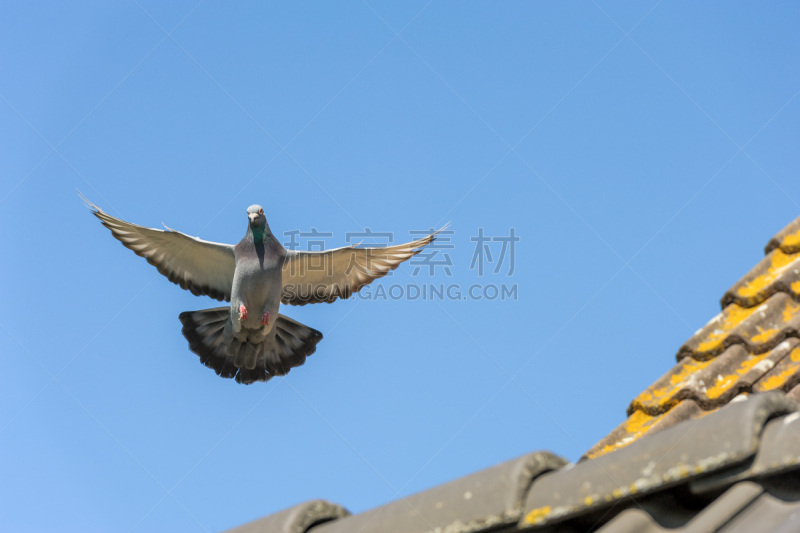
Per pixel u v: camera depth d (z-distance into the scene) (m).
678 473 4.45
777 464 4.22
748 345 8.93
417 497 5.23
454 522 4.89
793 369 8.23
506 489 4.84
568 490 4.74
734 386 8.37
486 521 4.77
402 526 5.04
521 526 4.77
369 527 5.16
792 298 9.30
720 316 9.77
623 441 8.93
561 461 5.07
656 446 4.66
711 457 4.37
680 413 8.59
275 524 5.42
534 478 4.95
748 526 4.19
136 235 16.05
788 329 8.70
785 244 10.32
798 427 4.27
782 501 4.28
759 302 9.61
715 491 4.46
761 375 8.30
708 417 4.63
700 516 4.38
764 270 10.06
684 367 9.47
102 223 15.77
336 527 5.32
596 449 8.94
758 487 4.34
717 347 9.25
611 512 4.79
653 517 4.61
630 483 4.57
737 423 4.38
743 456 4.25
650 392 9.39
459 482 5.14
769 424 4.42
